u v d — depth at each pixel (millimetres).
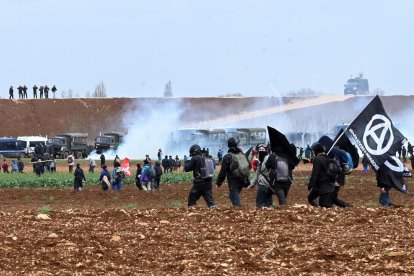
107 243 48719
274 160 66625
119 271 41969
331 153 68938
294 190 115812
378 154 69188
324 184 65188
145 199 108062
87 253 45969
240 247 47562
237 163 67938
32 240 49500
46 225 55375
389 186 70875
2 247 47438
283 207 63406
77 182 125875
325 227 53656
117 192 120438
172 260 44344
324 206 65125
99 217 59156
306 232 51938
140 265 43344
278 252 45938
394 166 70938
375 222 55438
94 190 126000
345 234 51000
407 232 51406
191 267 42531
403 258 44000
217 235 51188
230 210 61594
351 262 43594
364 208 62812
